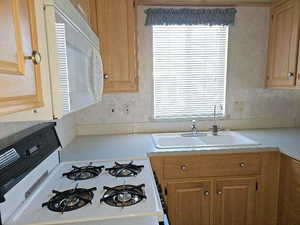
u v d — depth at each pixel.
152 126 2.24
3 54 0.45
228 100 2.27
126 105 2.19
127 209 0.87
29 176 1.02
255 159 1.70
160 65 2.17
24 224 0.80
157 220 0.81
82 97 0.98
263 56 2.23
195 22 2.05
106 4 1.65
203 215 1.73
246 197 1.74
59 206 0.90
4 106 0.45
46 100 0.63
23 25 0.53
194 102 2.26
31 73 0.56
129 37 1.71
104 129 2.20
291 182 1.59
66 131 1.84
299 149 1.60
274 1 2.05
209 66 2.21
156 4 2.02
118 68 1.74
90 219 0.81
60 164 1.39
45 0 0.61
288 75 1.88
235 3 2.06
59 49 0.69
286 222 1.67
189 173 1.67
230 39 2.17
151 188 1.05
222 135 2.11
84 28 1.02
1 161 0.84
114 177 1.19
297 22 1.78
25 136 1.03
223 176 1.70
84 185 1.11
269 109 2.32
